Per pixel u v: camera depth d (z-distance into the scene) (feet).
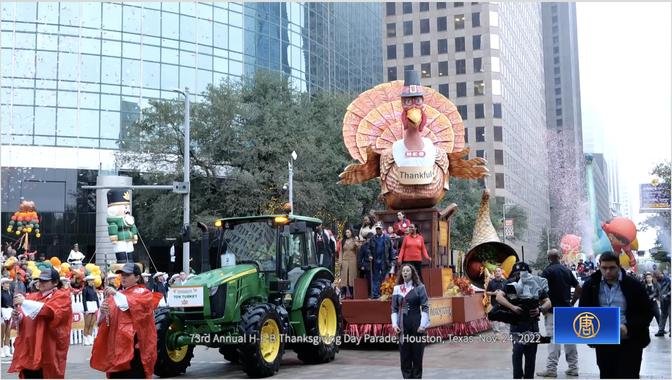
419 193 58.90
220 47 186.09
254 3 195.11
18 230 96.02
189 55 180.65
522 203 339.16
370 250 58.03
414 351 33.37
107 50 170.40
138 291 29.78
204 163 122.83
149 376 29.30
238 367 45.78
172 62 177.99
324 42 222.48
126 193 93.09
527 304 32.60
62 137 163.53
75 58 166.81
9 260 62.80
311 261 47.80
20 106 160.15
